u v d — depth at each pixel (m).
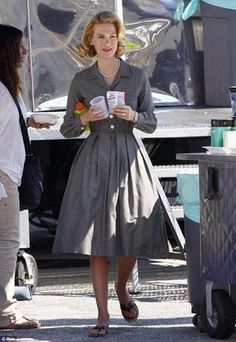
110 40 12.26
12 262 12.59
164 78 19.84
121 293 12.80
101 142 12.29
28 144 12.62
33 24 18.48
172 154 18.08
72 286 16.06
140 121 12.25
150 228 12.28
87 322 13.16
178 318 13.25
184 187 12.42
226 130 12.05
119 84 12.42
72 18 18.64
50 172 18.16
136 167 12.33
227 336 11.90
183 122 17.73
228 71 19.92
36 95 18.53
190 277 12.45
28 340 12.09
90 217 12.12
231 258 11.43
